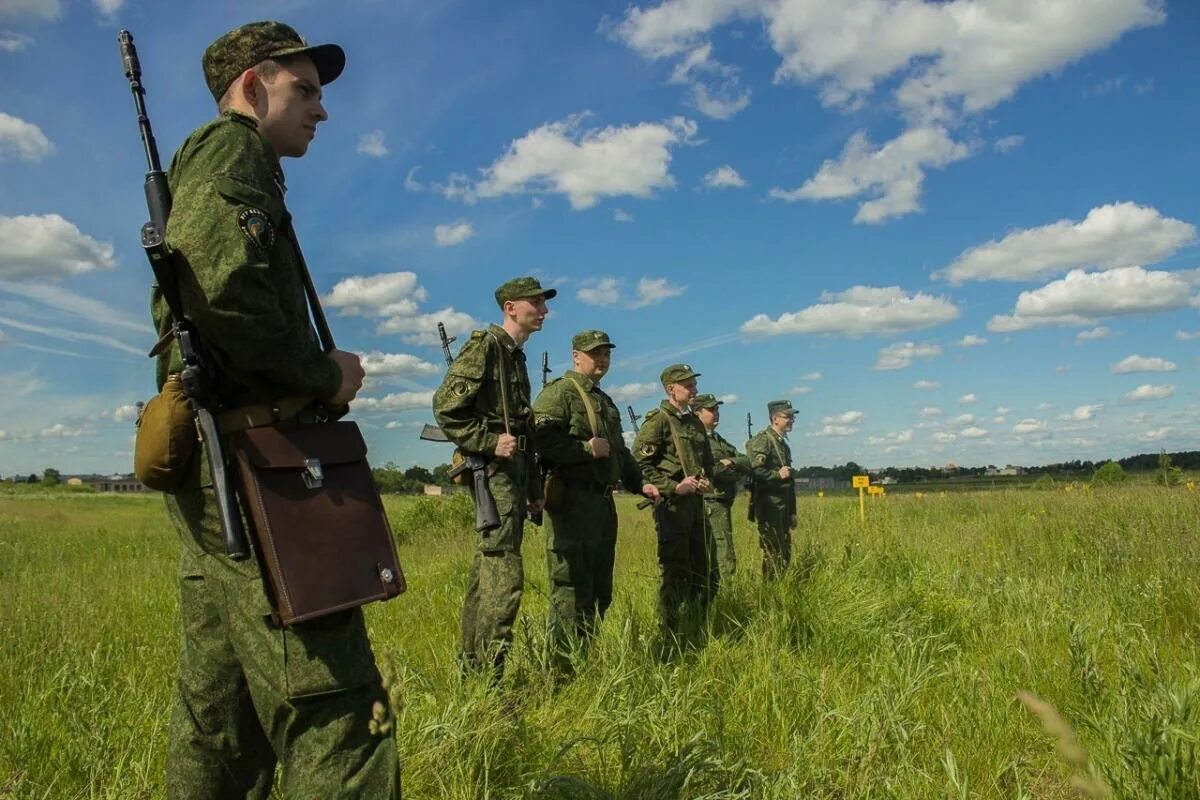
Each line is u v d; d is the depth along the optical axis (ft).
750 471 33.09
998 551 26.84
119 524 77.15
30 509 108.99
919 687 13.89
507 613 14.84
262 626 7.40
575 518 17.79
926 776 10.84
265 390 7.52
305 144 8.56
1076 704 13.16
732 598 20.15
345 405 8.07
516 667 14.74
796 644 17.66
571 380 19.06
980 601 20.04
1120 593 19.43
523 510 15.72
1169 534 24.18
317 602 7.18
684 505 21.49
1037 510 36.78
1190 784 9.45
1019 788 10.53
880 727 11.66
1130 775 9.90
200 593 8.13
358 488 7.73
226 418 7.41
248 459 7.22
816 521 35.06
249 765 8.47
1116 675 14.16
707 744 10.93
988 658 15.96
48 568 36.50
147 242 6.95
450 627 20.17
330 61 8.73
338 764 7.38
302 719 7.43
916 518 41.73
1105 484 46.57
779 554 26.27
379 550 7.66
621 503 77.92
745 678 14.71
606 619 18.56
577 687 14.28
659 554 21.35
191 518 7.63
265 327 7.02
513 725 11.47
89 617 20.79
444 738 10.85
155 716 12.51
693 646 17.39
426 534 51.55
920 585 20.99
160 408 7.43
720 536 30.22
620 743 11.21
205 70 8.25
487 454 15.20
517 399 15.81
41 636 17.65
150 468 7.35
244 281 6.90
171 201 7.56
